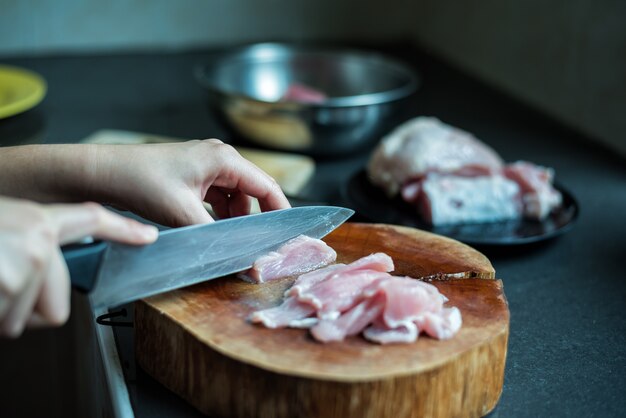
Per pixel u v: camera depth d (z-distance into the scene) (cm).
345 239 101
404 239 102
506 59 203
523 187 131
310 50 186
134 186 92
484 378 80
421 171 132
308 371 73
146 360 88
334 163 158
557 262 118
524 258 119
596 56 168
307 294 83
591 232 129
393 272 93
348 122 147
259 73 184
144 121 177
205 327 81
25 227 62
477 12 212
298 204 115
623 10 157
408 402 75
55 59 217
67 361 155
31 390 171
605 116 168
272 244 93
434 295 82
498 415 82
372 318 80
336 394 73
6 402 173
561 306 105
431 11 235
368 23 240
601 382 88
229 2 227
